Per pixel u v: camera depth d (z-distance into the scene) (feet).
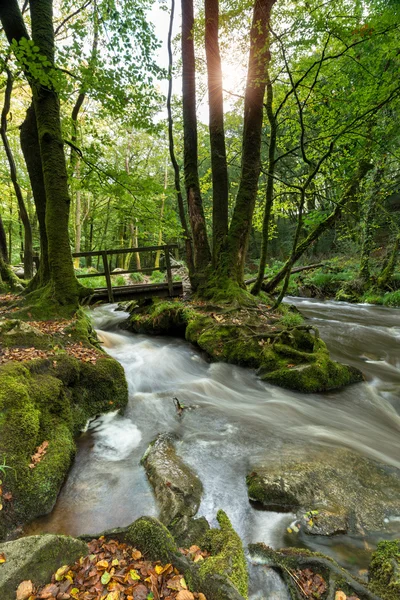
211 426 13.12
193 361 21.07
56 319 19.25
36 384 11.43
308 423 13.61
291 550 6.88
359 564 6.88
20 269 50.60
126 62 21.53
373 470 10.05
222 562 5.79
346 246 59.62
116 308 38.45
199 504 8.61
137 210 28.89
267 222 28.25
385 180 40.04
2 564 5.05
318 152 32.19
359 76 25.77
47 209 20.93
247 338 20.35
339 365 17.85
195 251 31.65
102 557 5.97
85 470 10.16
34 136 22.71
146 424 13.35
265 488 8.84
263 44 22.21
